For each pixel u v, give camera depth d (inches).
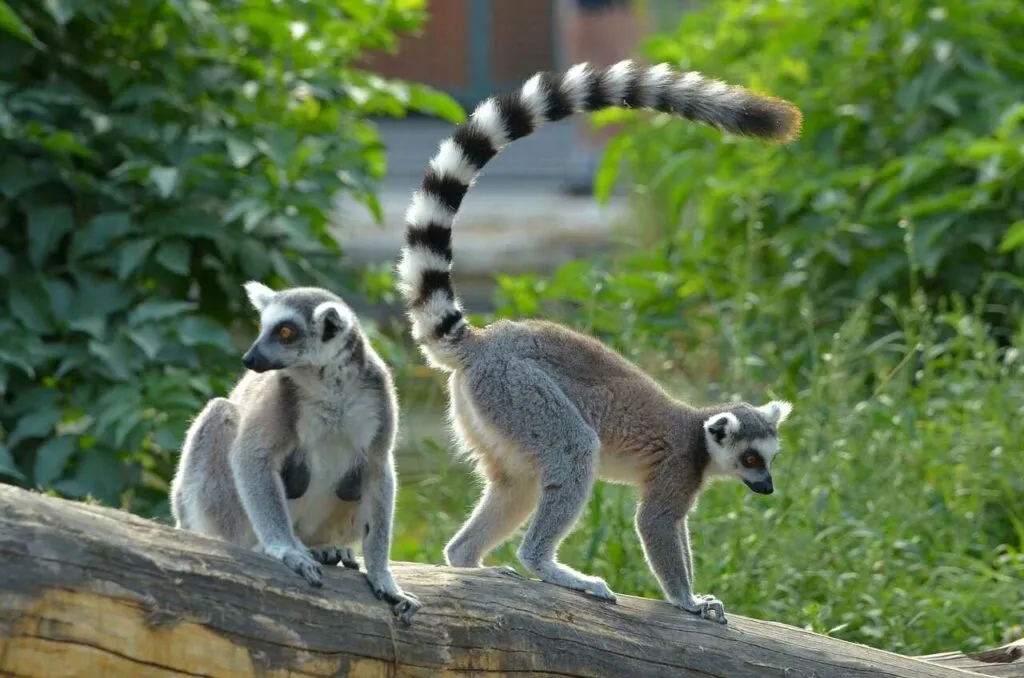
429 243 360.5
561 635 294.8
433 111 599.2
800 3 740.0
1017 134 633.0
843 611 417.1
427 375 576.7
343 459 303.3
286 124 550.3
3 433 475.8
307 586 261.7
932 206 607.5
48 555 224.8
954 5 664.4
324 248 555.2
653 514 361.1
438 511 501.0
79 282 484.1
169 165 510.6
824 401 504.1
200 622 240.8
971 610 420.8
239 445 295.1
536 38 1195.3
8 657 219.8
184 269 488.7
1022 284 569.9
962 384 522.0
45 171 496.7
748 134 363.6
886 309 621.9
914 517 458.6
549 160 1120.8
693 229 706.8
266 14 548.1
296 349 292.7
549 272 848.9
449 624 278.1
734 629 325.4
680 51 778.2
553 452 347.6
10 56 512.4
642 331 574.2
